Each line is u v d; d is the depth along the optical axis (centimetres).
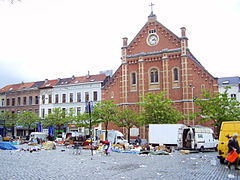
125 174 1309
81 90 5344
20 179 1165
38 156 2258
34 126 5562
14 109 6303
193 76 4091
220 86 5062
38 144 4012
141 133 4275
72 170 1443
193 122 3925
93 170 1442
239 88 5016
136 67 4525
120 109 4400
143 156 2353
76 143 2844
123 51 4638
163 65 4275
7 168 1509
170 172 1381
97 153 2680
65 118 4694
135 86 4484
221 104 3353
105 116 3928
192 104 3981
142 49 4519
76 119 4288
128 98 4506
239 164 1592
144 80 4406
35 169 1477
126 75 4556
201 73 4059
